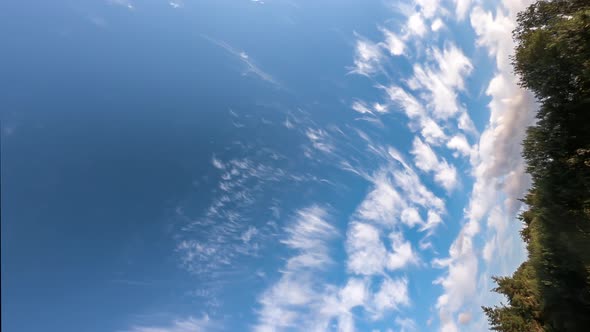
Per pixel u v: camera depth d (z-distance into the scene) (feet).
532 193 110.32
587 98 71.46
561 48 68.13
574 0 69.10
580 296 88.07
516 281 113.80
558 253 89.15
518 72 81.25
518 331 102.27
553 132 80.33
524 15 78.64
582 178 75.92
